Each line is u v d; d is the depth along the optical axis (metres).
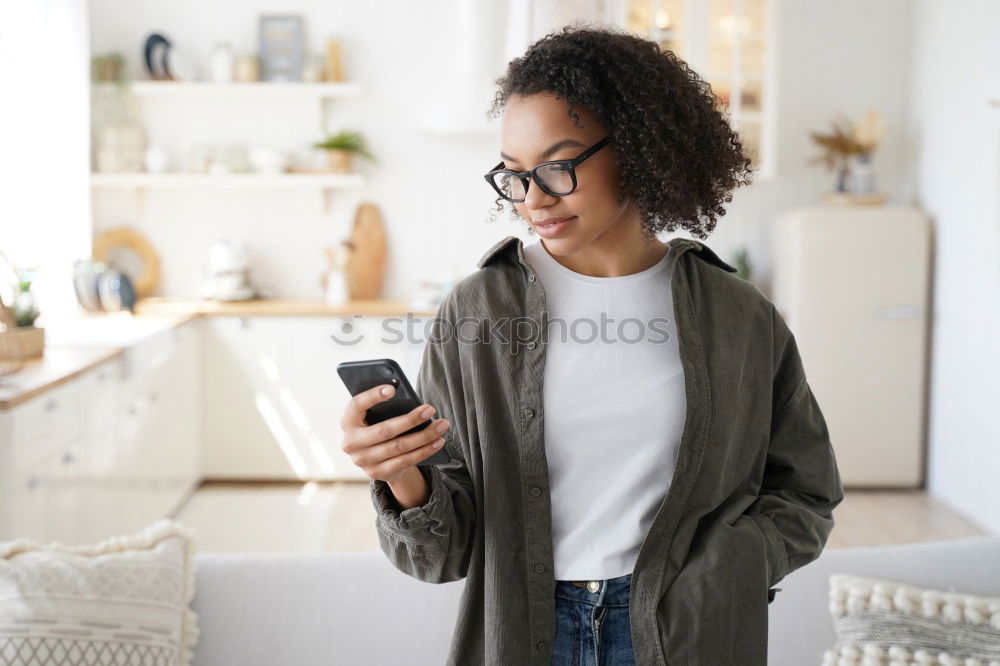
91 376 3.14
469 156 4.82
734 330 1.13
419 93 4.79
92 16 4.66
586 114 1.00
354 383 1.01
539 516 1.07
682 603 1.06
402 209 4.86
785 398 1.20
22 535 2.60
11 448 2.54
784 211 4.86
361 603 1.69
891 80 4.80
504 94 1.06
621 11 4.33
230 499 4.31
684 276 1.13
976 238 4.00
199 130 4.75
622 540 1.07
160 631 1.57
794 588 1.69
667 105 1.04
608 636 1.07
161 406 3.88
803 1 4.77
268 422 4.53
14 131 3.64
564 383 1.09
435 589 1.71
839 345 4.42
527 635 1.07
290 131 4.77
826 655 1.54
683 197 1.06
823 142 4.61
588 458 1.09
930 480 4.50
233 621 1.66
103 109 4.61
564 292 1.12
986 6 3.90
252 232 4.83
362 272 4.80
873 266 4.39
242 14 4.71
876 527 3.96
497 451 1.08
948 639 1.50
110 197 4.77
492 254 1.13
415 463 0.97
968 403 4.09
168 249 4.82
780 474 1.23
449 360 1.11
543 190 1.00
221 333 4.47
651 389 1.09
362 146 4.78
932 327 4.47
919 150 4.63
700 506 1.09
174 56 4.61
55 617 1.53
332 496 4.37
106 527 3.26
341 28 4.76
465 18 4.31
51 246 4.00
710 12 4.41
